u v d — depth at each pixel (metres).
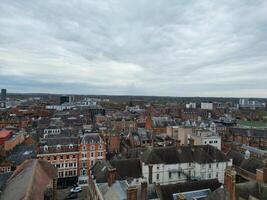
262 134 134.00
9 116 193.00
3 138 93.38
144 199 36.53
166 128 135.12
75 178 80.75
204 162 65.75
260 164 65.94
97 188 50.31
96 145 84.88
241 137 136.25
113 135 107.81
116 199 40.31
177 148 69.00
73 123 163.12
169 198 43.34
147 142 107.44
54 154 80.19
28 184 37.97
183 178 65.31
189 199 42.50
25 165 50.28
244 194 40.84
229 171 34.34
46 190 43.44
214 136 94.25
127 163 62.88
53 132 128.62
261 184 42.72
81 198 68.69
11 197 37.09
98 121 181.38
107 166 56.84
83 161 83.38
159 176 63.31
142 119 179.38
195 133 101.69
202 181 47.69
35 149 86.94
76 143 85.88
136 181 49.00
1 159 77.06
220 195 34.88
